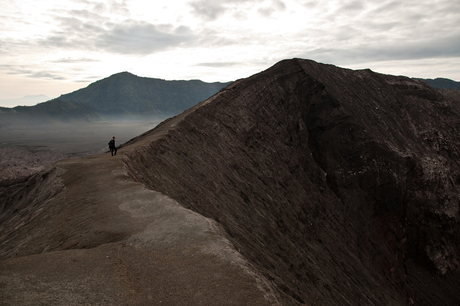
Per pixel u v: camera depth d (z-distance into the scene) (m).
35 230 12.78
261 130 47.09
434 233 50.84
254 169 39.12
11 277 6.83
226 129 42.44
